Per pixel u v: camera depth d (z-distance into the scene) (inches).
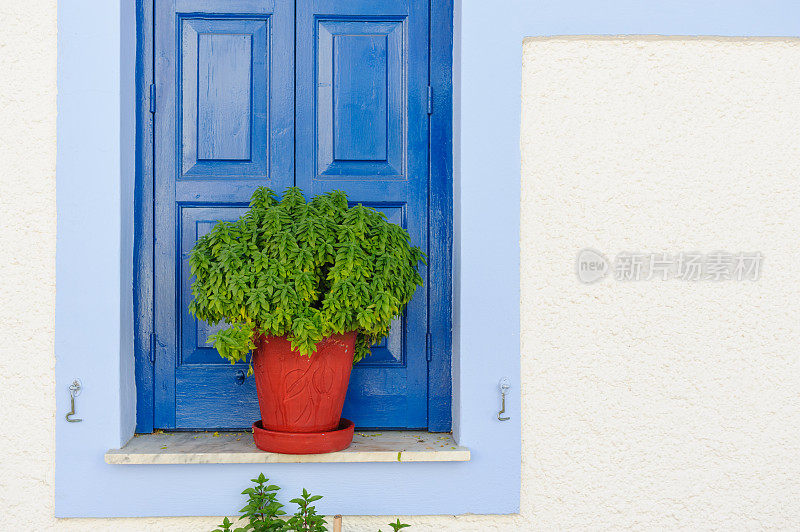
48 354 87.5
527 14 90.6
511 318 90.2
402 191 98.2
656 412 91.2
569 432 90.7
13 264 87.5
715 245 92.0
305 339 77.2
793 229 92.2
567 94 91.3
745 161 92.1
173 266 96.5
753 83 92.1
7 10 87.9
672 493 91.0
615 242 91.4
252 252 81.0
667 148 91.8
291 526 80.2
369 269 82.0
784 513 91.2
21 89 88.0
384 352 97.9
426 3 98.1
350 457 86.1
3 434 86.8
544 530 90.2
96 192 88.1
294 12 97.9
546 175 91.0
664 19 91.2
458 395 91.9
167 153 96.7
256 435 86.9
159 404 96.0
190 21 97.3
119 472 86.8
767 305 92.0
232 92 97.4
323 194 88.9
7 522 86.6
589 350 91.0
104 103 88.3
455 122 95.0
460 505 89.3
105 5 88.5
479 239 90.1
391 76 98.3
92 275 87.8
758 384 91.7
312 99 97.8
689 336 91.5
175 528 87.7
